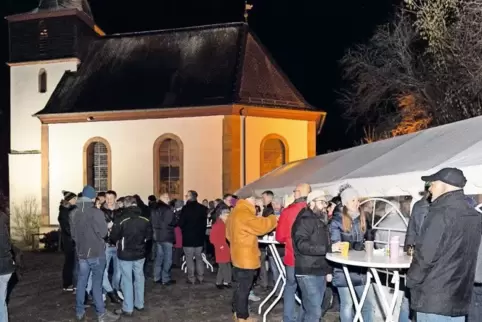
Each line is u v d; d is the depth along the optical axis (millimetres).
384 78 25406
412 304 5211
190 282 13344
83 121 25828
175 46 26844
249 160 23719
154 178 24625
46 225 26469
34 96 28141
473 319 6453
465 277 5078
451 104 20469
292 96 25438
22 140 28203
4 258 7836
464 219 5059
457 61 18156
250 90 24266
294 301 8242
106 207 11781
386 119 27062
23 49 28406
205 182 23719
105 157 25766
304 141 25250
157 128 24625
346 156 14406
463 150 9359
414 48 24844
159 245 13211
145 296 11938
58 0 28703
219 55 25703
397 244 6465
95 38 28688
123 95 25656
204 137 23781
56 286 13852
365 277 7309
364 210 9086
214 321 9883
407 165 10133
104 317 9656
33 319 10289
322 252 7012
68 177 26156
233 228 8812
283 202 13320
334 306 10430
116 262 11250
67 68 27891
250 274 8805
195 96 24188
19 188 27984
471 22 16594
